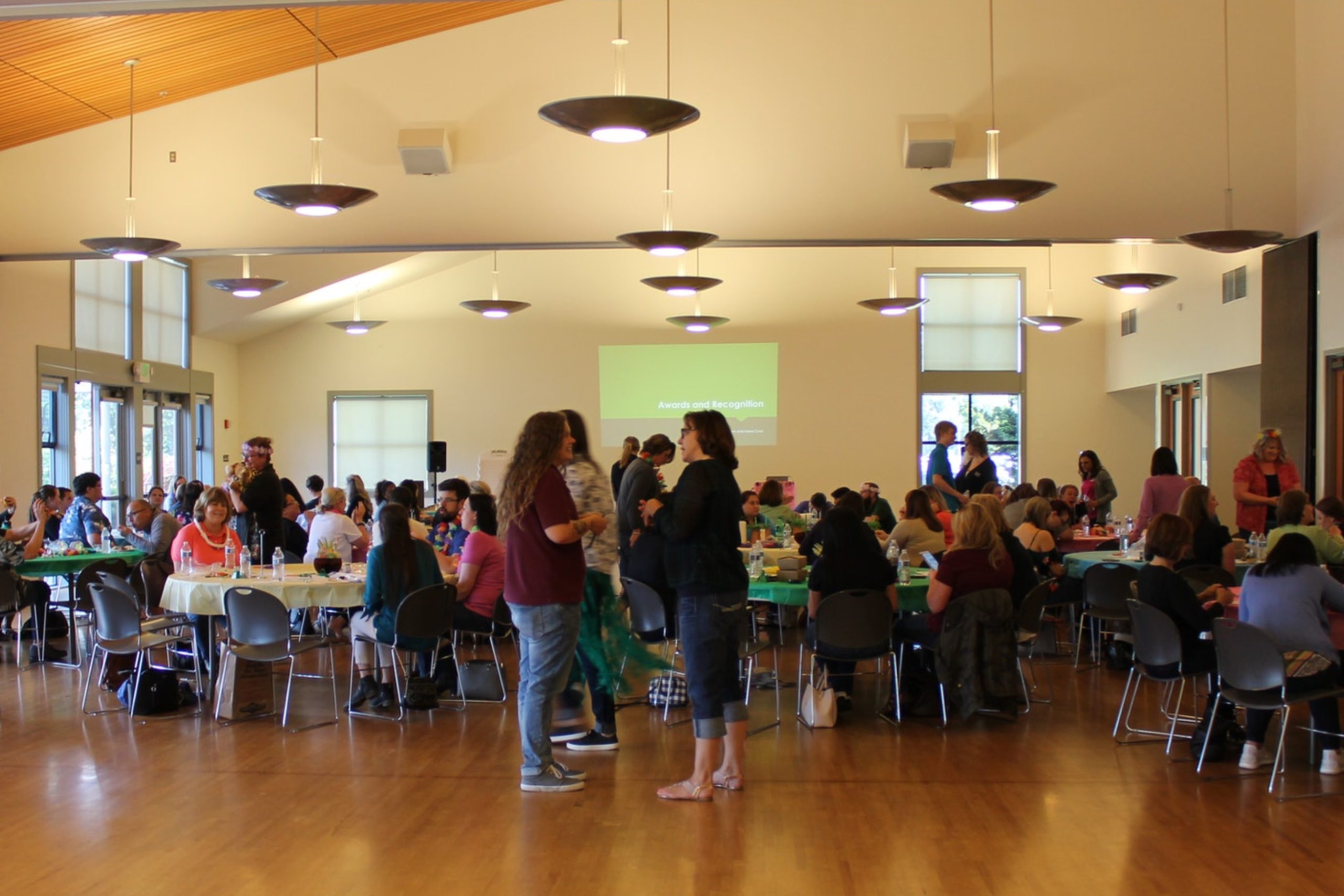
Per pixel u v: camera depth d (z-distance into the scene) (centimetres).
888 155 915
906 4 913
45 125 895
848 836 419
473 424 1619
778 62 916
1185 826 430
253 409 1631
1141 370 1462
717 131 918
